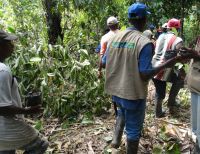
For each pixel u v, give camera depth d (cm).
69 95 316
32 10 461
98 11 455
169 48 295
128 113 219
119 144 252
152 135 273
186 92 372
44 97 315
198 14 527
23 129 176
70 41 403
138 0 466
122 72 212
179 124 295
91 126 297
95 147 261
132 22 214
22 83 313
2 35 167
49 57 326
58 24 482
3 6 476
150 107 344
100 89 321
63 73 322
